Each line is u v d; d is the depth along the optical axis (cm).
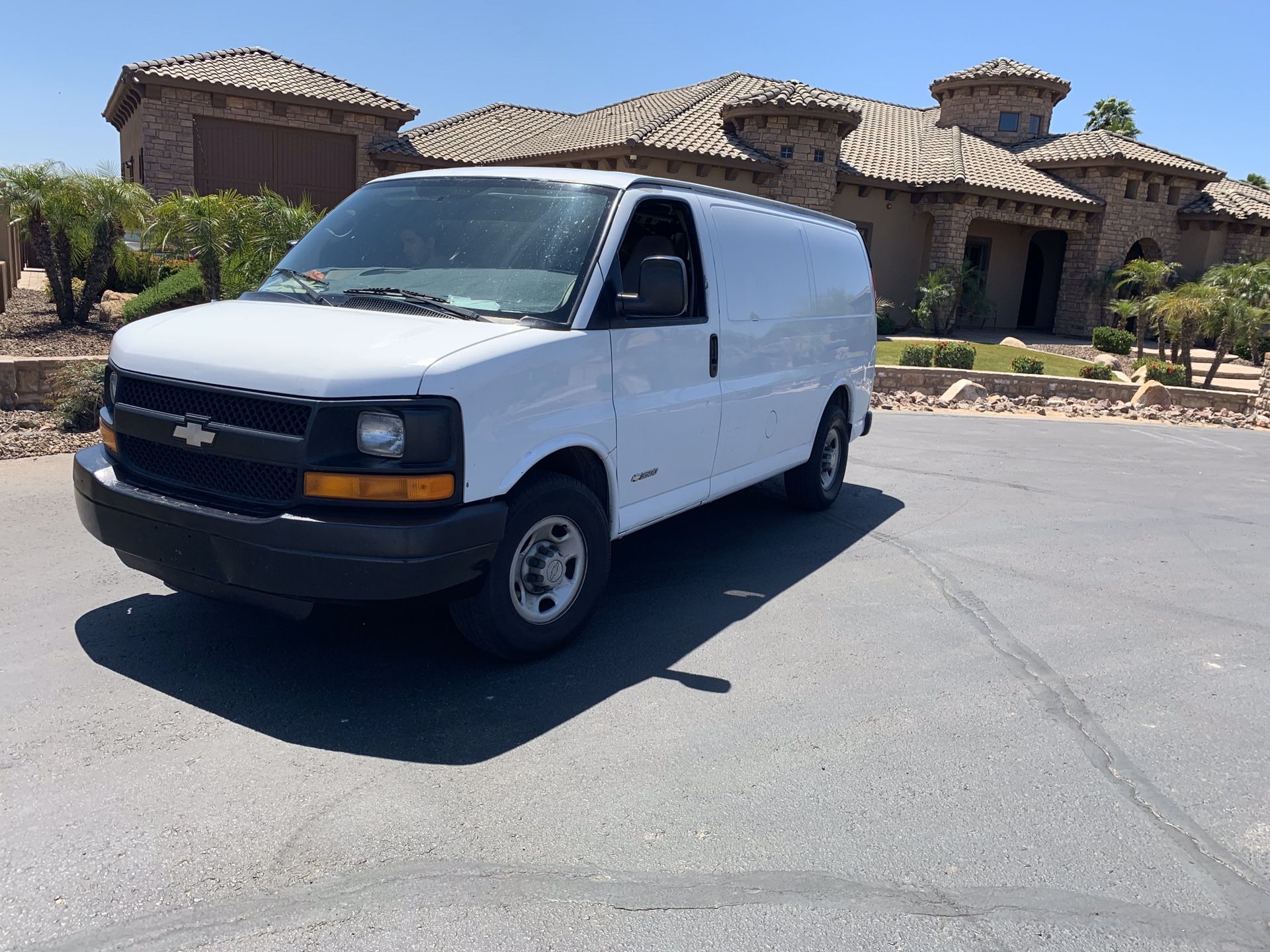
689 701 420
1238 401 1691
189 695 401
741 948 267
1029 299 3272
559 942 266
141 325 447
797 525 732
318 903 278
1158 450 1216
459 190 509
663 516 526
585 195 481
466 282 456
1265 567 680
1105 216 2869
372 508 367
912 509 805
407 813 324
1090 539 735
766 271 609
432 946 262
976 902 293
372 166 2448
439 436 369
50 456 790
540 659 454
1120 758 389
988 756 385
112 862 291
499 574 411
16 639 447
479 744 374
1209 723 426
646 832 321
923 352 1858
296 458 366
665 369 500
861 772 367
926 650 493
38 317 1424
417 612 502
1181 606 586
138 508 398
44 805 319
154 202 1596
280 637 464
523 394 404
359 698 406
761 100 2397
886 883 300
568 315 437
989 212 2733
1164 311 2153
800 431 684
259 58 2441
